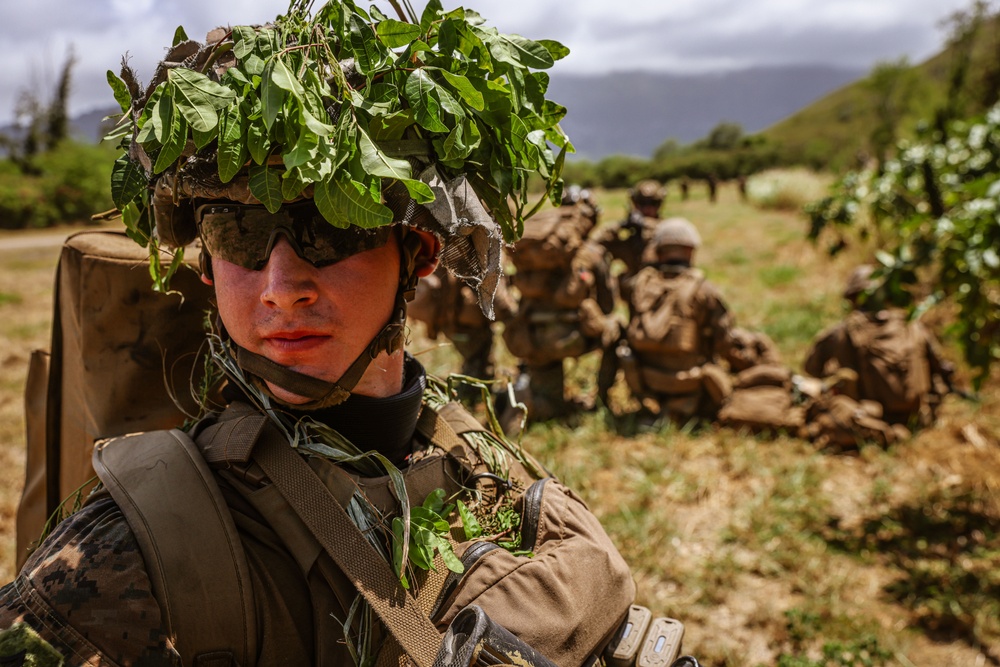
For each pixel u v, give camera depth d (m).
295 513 0.95
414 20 1.03
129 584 0.83
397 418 1.11
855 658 3.31
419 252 1.10
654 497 4.75
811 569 4.06
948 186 6.60
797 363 7.35
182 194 1.00
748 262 12.33
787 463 5.21
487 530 1.13
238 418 1.01
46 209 26.22
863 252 10.50
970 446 5.45
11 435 5.81
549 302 5.64
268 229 0.94
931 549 4.24
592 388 6.80
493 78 1.02
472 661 0.87
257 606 0.90
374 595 0.93
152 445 0.97
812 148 53.69
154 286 1.29
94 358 1.37
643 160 52.66
